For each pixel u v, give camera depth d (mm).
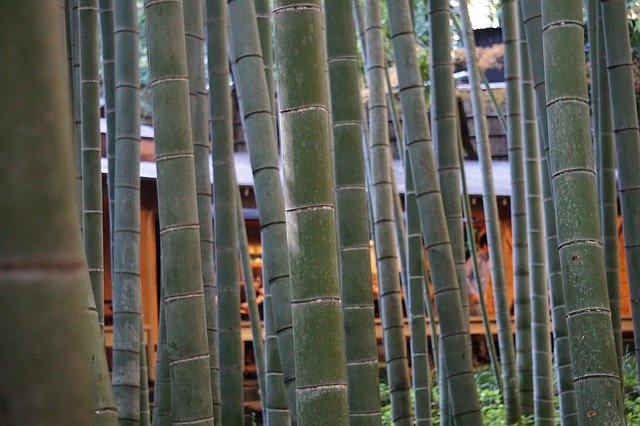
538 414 6051
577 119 2574
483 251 12086
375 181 4664
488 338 5879
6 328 1186
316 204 2391
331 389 2357
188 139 3160
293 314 2402
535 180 6328
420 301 5301
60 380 1202
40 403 1191
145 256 10445
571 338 2572
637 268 3258
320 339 2363
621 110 3279
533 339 6113
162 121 3146
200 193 4184
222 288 4246
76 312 1224
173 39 3164
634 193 3264
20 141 1195
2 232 1188
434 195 3947
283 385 3969
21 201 1194
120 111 4113
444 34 4422
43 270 1201
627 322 11500
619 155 3291
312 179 2391
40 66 1209
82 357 1226
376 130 4684
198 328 3137
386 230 4562
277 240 3242
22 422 1185
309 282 2379
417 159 3967
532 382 6906
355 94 3160
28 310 1190
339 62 3137
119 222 4098
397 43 4023
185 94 3170
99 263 4117
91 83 4184
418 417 5305
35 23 1210
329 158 2424
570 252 2557
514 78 6660
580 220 2553
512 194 6918
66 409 1204
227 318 4254
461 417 3850
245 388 9953
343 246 3182
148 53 3223
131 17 4125
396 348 4508
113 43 4738
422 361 5312
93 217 4113
